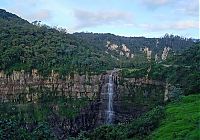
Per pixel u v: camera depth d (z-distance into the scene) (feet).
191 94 296.51
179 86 351.25
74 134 492.54
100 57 608.60
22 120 455.63
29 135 239.09
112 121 492.13
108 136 236.02
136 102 474.90
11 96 500.74
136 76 483.10
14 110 477.77
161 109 254.06
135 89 481.46
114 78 501.97
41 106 499.92
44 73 510.99
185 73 384.88
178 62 452.35
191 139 169.37
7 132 229.25
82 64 529.04
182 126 198.39
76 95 509.35
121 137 225.56
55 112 497.05
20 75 505.25
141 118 249.96
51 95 507.71
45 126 268.00
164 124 217.77
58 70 511.81
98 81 510.17
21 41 558.56
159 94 447.01
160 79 451.53
